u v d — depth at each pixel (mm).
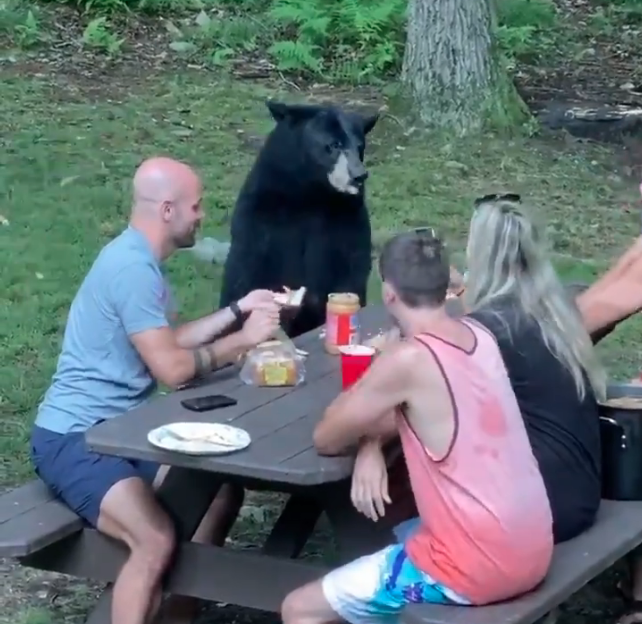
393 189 9797
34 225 8484
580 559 3447
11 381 6082
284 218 5215
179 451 3326
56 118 10891
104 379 3863
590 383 3680
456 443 3092
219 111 11438
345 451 3324
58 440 3830
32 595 4371
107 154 10109
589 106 12648
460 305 4730
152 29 13289
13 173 9484
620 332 7203
